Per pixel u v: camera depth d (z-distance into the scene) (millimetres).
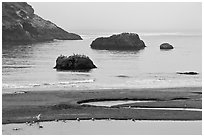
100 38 112312
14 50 98562
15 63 73188
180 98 40281
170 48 111938
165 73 62594
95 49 106688
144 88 46281
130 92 42594
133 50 105062
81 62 65312
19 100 37781
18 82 51094
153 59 85000
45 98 38844
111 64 74250
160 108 36125
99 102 38531
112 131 29531
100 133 29031
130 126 30750
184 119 32656
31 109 34688
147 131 29562
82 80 53781
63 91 42656
